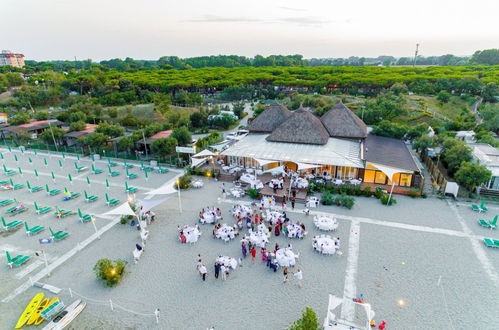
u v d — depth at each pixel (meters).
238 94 124.31
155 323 21.27
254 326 20.84
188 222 34.56
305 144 48.81
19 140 73.12
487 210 36.06
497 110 69.19
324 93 123.12
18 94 118.12
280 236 31.34
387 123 59.38
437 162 48.00
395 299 23.02
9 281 25.70
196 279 25.47
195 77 150.00
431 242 29.92
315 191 41.41
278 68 192.00
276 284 24.77
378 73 148.38
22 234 32.94
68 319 21.52
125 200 40.66
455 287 24.17
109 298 23.64
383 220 34.06
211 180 46.75
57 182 47.62
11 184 45.31
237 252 28.92
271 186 41.41
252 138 55.16
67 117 85.69
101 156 60.62
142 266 27.22
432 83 117.19
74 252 29.52
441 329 20.50
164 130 71.88
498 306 22.33
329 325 19.22
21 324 21.09
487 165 40.91
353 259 27.58
